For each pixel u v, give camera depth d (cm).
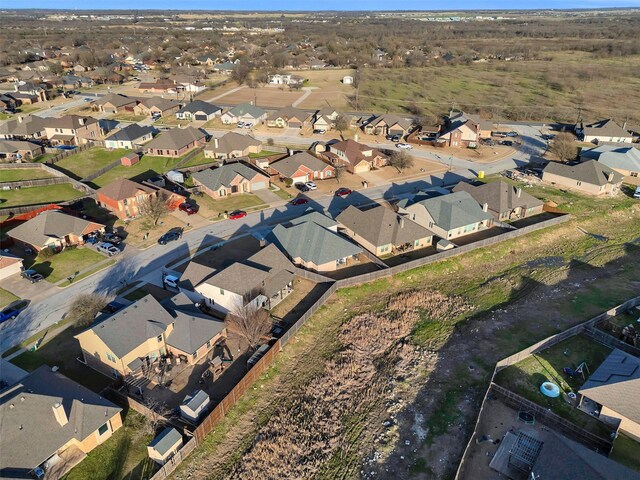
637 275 6544
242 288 5291
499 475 3653
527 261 6944
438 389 4550
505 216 7944
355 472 3756
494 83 19225
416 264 6450
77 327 5162
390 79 19662
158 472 3562
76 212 7519
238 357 4812
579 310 5753
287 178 9081
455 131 11525
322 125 12656
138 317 4628
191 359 4650
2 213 7462
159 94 16825
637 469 3659
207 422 3941
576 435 3991
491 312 5738
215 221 7619
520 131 13075
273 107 15238
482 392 4500
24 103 15188
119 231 7244
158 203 7419
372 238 6700
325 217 7019
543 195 8875
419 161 10644
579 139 12369
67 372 4566
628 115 14575
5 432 3506
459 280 6438
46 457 3497
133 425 4012
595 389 4194
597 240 7556
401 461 3831
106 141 11062
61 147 11050
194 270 5725
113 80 18862
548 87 18450
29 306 5488
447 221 7188
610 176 9019
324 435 4081
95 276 6088
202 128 12888
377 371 4812
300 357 4928
